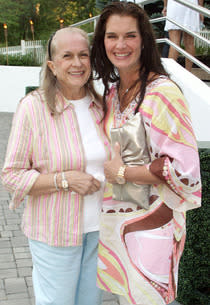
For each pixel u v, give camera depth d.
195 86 4.17
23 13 26.66
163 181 1.89
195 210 2.75
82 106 2.19
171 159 1.87
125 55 2.03
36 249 2.16
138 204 1.98
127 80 2.12
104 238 2.13
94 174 2.12
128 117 2.03
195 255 2.83
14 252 3.73
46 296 2.19
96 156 2.11
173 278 2.02
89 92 2.24
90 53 2.18
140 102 1.95
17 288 3.18
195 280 2.88
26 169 2.07
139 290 1.97
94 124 2.17
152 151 1.94
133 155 1.96
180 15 5.38
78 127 2.12
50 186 2.04
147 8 8.39
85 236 2.23
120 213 2.06
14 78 11.49
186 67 5.62
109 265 2.13
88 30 17.22
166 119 1.87
